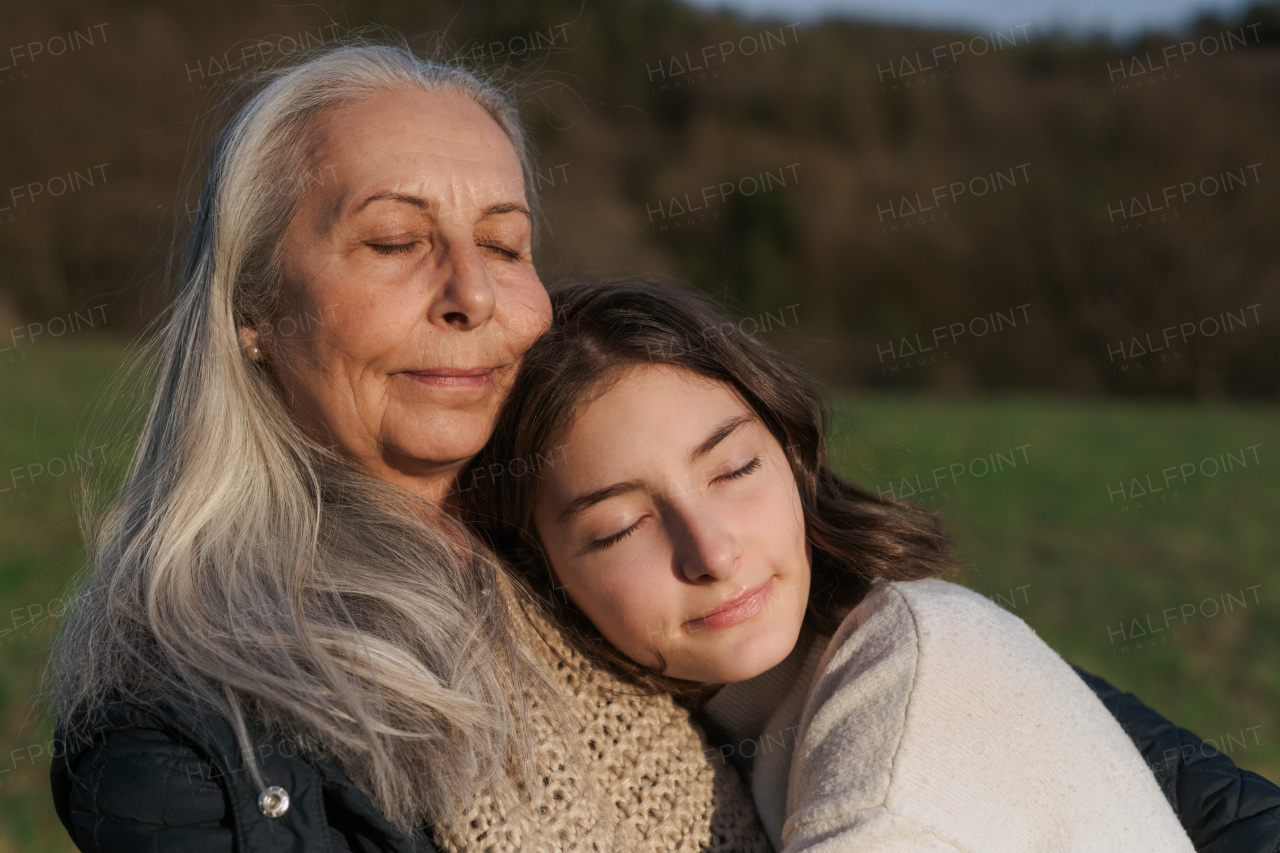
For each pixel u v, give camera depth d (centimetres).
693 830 166
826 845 139
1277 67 3497
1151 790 156
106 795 135
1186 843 153
